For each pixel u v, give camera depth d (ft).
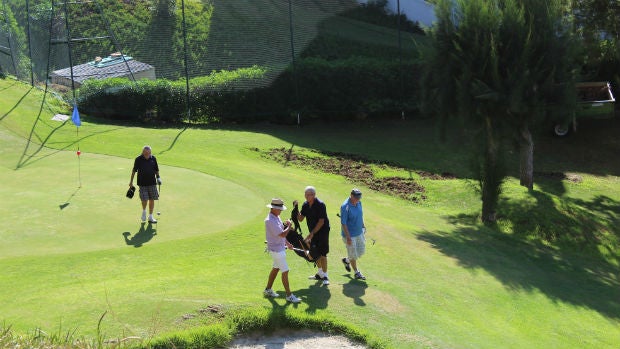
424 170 78.13
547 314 40.75
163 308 31.42
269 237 33.58
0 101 82.64
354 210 39.14
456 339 33.04
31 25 95.71
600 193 73.92
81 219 46.01
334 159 78.95
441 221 61.36
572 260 54.54
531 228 59.77
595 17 79.05
